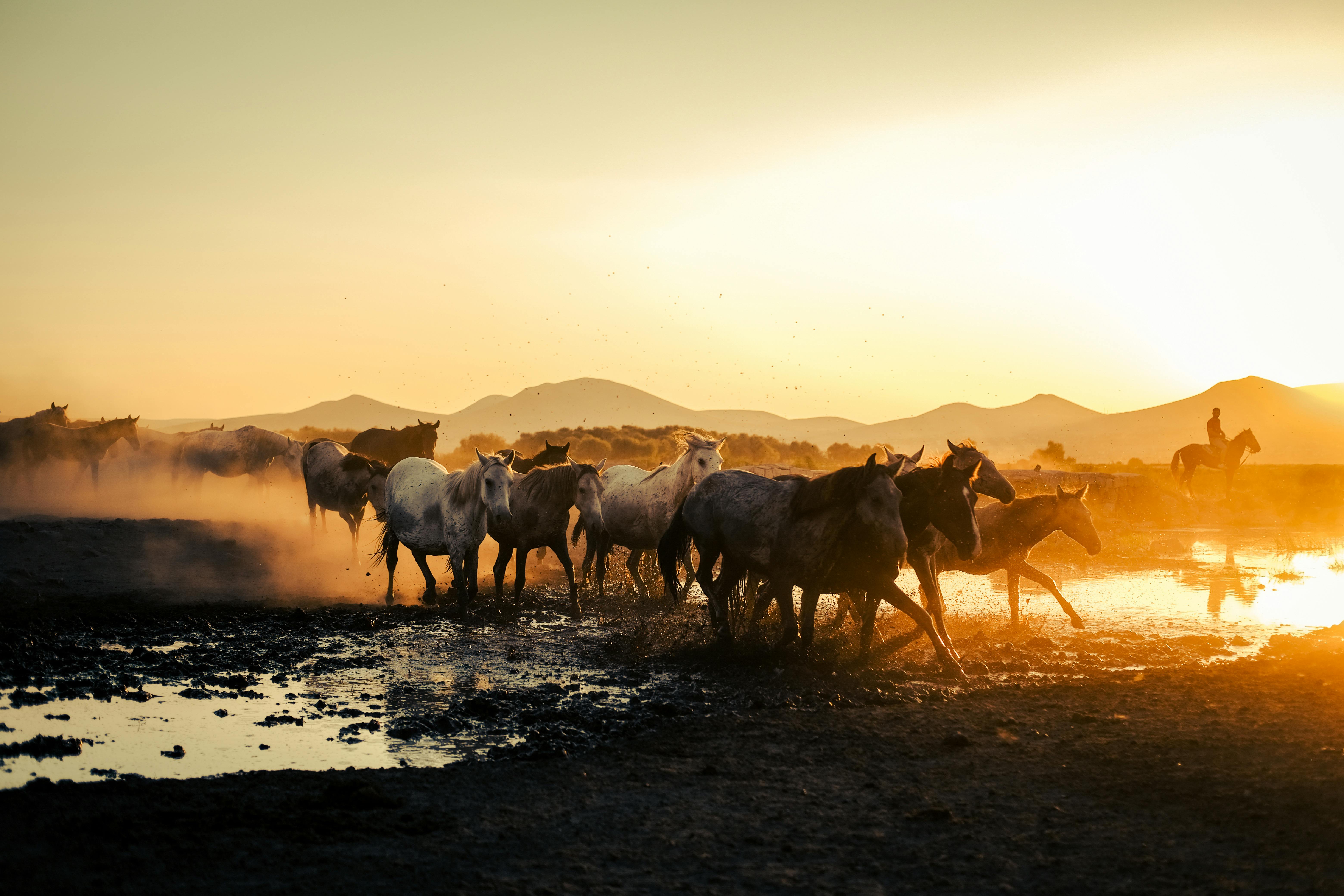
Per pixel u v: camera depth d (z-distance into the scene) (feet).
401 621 43.37
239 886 15.70
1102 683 31.76
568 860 17.04
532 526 44.80
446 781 21.49
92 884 15.62
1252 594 55.31
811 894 15.72
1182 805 19.76
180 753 23.50
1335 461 563.07
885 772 22.21
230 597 47.83
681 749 24.03
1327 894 15.40
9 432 79.41
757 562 35.06
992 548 42.57
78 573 50.11
